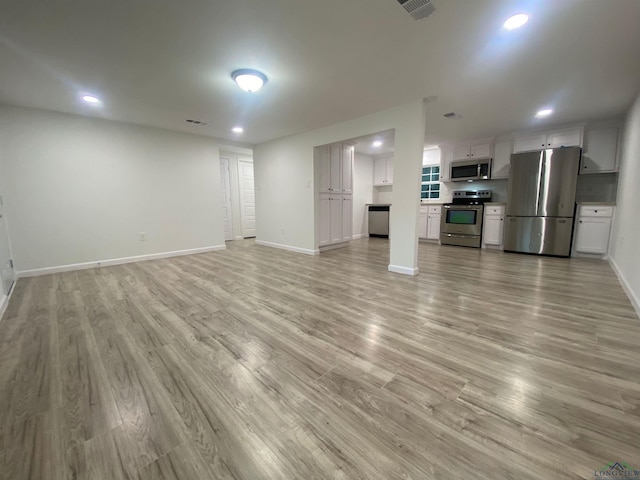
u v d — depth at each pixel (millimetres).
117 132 3904
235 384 1387
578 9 1647
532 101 3195
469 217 5328
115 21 1741
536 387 1340
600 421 1127
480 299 2516
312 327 1992
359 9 1651
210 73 2455
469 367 1505
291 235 5043
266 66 2340
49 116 3393
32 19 1700
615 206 3924
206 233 4965
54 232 3494
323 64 2312
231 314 2227
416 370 1483
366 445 1031
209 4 1603
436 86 2760
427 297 2580
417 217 3254
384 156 6945
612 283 2973
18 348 1725
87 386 1376
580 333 1863
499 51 2125
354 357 1612
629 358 1569
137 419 1165
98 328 1988
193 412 1202
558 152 4230
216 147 4988
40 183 3371
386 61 2273
